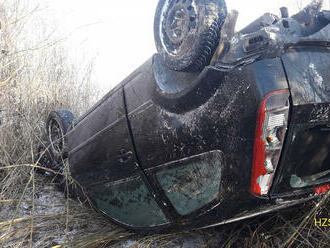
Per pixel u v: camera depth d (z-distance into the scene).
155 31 2.30
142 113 2.35
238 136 1.75
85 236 2.59
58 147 3.42
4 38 3.37
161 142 2.21
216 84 1.84
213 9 1.90
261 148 1.67
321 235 2.36
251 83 1.68
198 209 2.10
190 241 2.53
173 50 2.15
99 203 2.86
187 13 2.01
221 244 2.43
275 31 1.75
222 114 1.82
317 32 1.89
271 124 1.66
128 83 2.59
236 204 1.86
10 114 3.38
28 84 3.64
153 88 2.28
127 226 2.64
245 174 1.75
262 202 1.78
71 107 4.80
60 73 4.70
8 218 2.85
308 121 1.78
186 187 2.13
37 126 3.60
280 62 1.71
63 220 2.85
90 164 2.82
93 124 2.84
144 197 2.46
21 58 3.51
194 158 2.03
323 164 1.99
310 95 1.74
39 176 3.67
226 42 1.89
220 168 1.88
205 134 1.92
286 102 1.68
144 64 2.51
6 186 2.96
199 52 1.91
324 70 1.85
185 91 1.99
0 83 3.08
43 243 2.52
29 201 3.02
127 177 2.53
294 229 2.28
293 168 1.85
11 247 2.39
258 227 2.44
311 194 1.97
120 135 2.53
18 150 3.38
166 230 2.40
